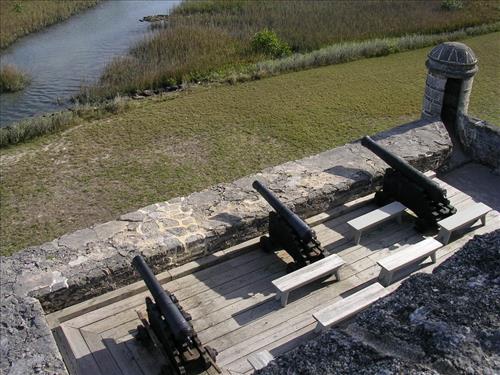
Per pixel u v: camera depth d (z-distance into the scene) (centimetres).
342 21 2473
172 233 672
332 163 829
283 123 1538
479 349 235
